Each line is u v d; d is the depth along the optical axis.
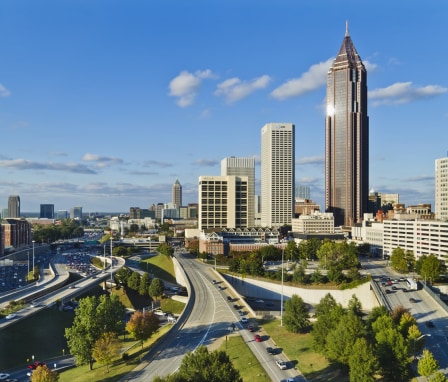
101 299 146.75
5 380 129.25
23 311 193.12
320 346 123.06
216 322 164.12
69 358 155.88
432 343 141.38
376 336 114.38
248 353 129.38
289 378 112.06
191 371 87.44
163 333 160.25
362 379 98.94
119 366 127.00
